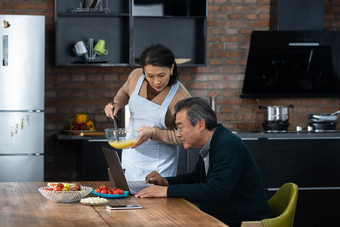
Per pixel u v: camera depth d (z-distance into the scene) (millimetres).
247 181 2396
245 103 5629
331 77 5504
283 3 5395
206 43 5324
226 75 5605
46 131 5371
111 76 5441
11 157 4812
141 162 2863
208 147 2447
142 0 5406
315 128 5414
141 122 2896
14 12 5297
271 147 4984
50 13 5344
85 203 2211
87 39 5316
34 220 1921
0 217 1970
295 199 2346
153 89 2869
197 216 2004
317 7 5414
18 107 4805
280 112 5281
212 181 2297
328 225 5055
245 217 2383
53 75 5367
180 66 5328
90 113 5422
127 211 2088
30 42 4809
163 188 2404
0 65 4766
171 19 5473
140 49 5445
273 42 5297
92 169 4863
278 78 5461
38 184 2785
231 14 5598
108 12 5250
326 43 5359
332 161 5062
